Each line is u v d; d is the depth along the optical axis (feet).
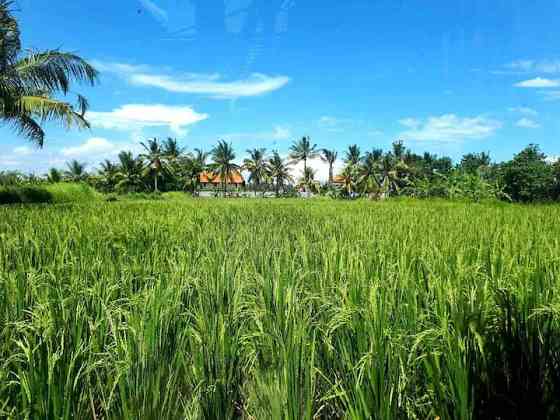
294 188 314.55
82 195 114.62
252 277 14.88
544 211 53.06
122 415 8.50
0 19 48.83
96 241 22.68
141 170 258.37
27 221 31.17
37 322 9.75
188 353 10.41
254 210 61.62
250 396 9.66
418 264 15.28
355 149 302.66
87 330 10.69
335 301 12.12
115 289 13.62
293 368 8.66
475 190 127.24
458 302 10.11
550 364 9.48
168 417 8.67
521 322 10.05
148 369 8.82
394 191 276.21
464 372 8.30
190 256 18.03
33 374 8.12
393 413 8.47
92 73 57.72
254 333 10.20
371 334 8.98
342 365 9.66
